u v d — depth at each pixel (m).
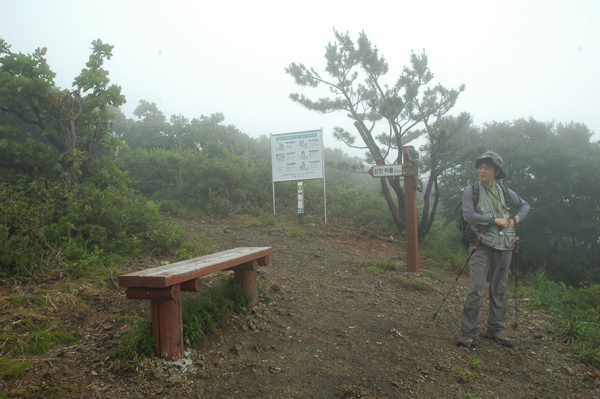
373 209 10.36
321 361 3.23
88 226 5.36
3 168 6.55
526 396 3.00
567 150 11.06
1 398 2.23
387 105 8.54
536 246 9.99
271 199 10.68
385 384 2.93
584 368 3.56
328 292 5.09
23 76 6.53
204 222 8.94
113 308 3.72
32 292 3.74
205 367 2.91
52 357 2.77
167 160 10.99
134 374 2.65
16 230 4.45
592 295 6.29
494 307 3.93
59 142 7.12
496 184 3.95
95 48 7.48
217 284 4.45
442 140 8.56
